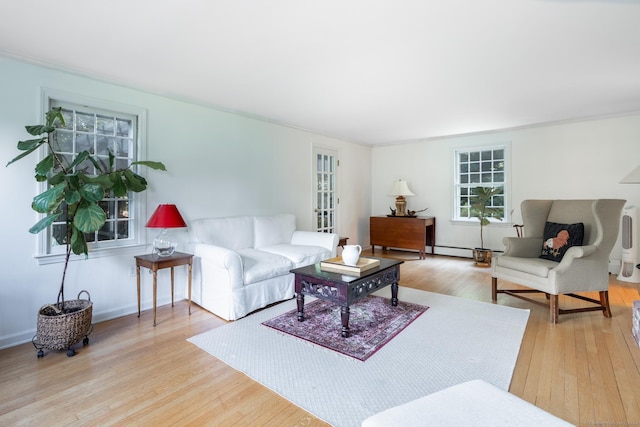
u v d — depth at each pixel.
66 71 2.59
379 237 5.85
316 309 3.00
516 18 1.95
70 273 2.64
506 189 5.13
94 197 2.20
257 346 2.27
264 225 3.96
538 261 3.00
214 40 2.20
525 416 0.91
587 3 1.79
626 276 3.96
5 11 1.82
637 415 1.53
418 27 2.05
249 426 1.49
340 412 1.58
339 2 1.78
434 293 3.52
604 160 4.36
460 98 3.50
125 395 1.73
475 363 2.02
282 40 2.21
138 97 3.05
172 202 3.31
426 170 5.93
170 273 3.26
